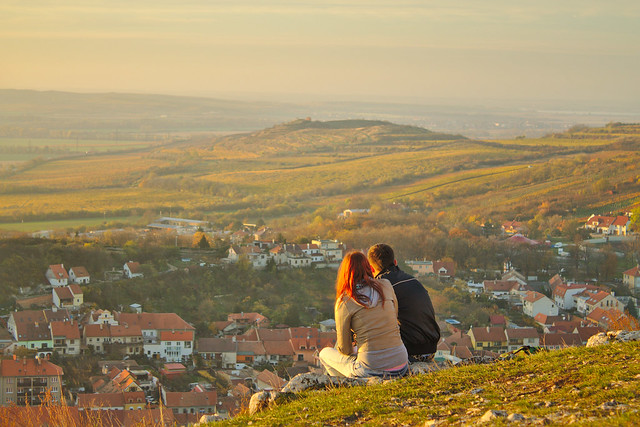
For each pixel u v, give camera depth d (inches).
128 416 1002.7
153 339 2733.8
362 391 398.9
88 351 2591.0
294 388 447.8
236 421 398.0
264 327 3029.0
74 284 3262.8
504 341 2664.9
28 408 447.8
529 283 4082.2
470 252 4552.2
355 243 4699.8
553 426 299.3
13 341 2571.4
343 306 414.0
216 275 3671.3
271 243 4409.5
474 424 318.3
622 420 285.9
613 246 5022.1
